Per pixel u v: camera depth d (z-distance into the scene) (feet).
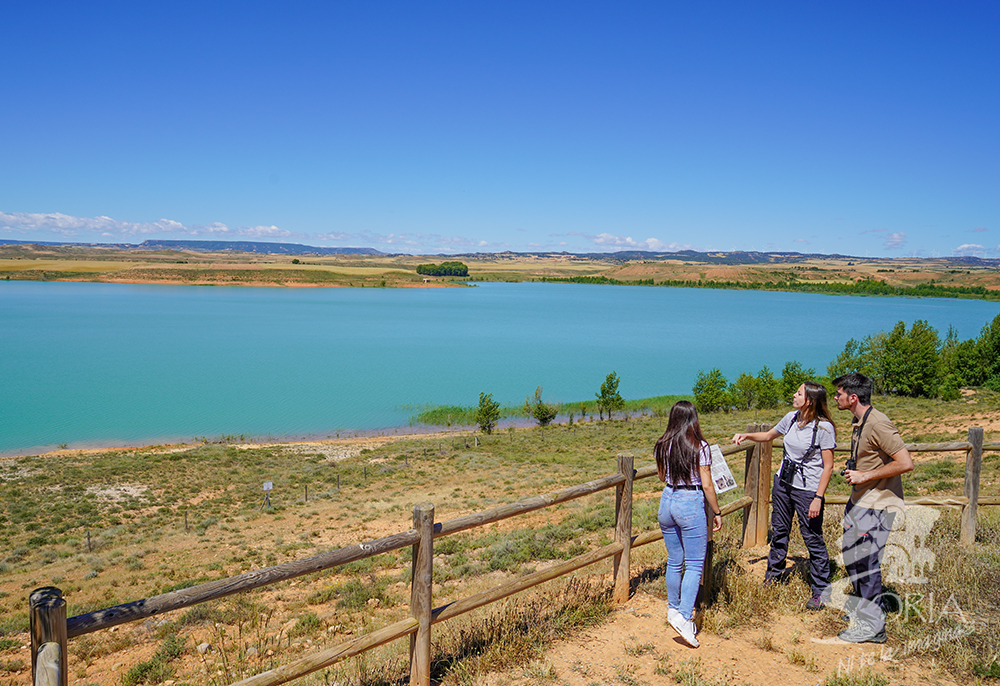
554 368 266.57
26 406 183.42
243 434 152.76
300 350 308.19
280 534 60.70
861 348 179.52
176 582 43.75
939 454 58.85
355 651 11.28
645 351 326.24
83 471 107.65
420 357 293.02
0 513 81.56
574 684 12.66
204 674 21.61
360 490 85.97
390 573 37.47
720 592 16.47
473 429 160.86
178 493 92.12
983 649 13.51
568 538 38.42
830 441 15.79
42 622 8.14
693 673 12.78
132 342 322.55
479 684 12.57
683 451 14.05
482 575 31.99
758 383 168.35
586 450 110.73
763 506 20.45
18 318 424.46
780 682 12.59
